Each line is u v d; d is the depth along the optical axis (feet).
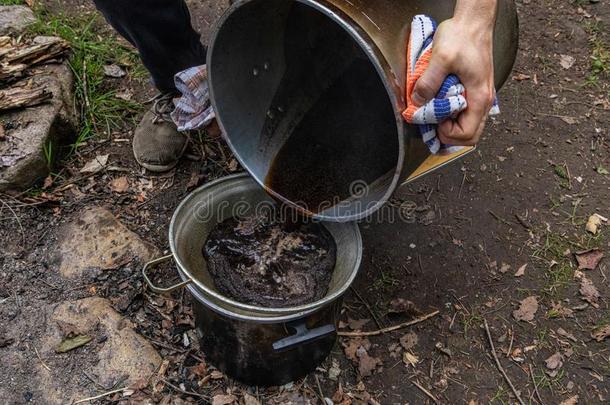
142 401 5.61
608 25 9.64
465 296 6.71
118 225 6.81
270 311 4.74
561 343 6.33
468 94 4.21
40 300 6.18
